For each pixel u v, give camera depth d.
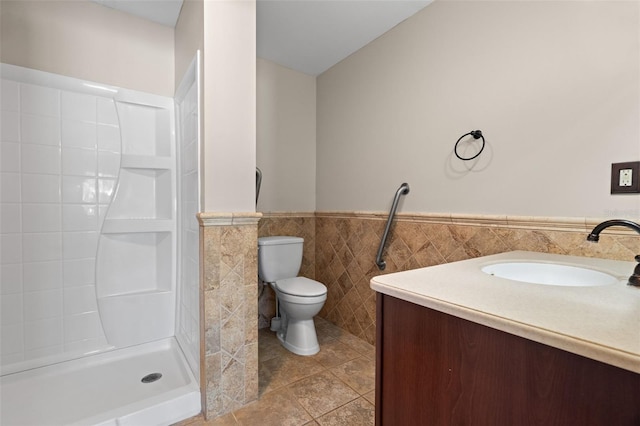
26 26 1.46
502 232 1.37
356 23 1.87
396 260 1.88
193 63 1.39
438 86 1.64
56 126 1.55
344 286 2.29
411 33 1.79
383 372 0.77
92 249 1.65
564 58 1.18
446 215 1.59
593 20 1.11
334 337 2.14
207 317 1.27
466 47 1.51
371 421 1.29
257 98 2.28
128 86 1.73
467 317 0.57
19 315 1.46
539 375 0.49
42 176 1.52
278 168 2.40
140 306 1.76
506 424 0.53
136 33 1.75
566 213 1.18
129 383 1.46
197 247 1.41
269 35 1.99
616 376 0.42
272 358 1.83
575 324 0.49
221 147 1.30
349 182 2.27
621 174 1.04
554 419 0.48
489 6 1.42
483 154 1.45
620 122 1.05
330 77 2.45
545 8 1.23
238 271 1.35
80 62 1.60
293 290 1.84
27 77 1.46
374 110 2.05
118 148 1.73
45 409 1.26
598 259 1.07
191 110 1.51
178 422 1.26
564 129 1.18
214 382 1.29
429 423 0.66
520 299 0.62
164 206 1.84
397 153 1.89
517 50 1.32
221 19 1.30
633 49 1.02
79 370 1.56
